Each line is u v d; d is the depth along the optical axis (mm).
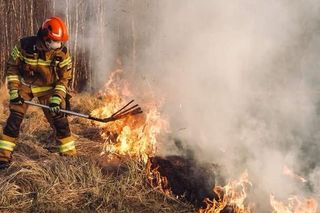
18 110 4258
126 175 4113
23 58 4223
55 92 4281
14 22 9828
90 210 3705
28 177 3891
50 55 4223
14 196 3699
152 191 4051
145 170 4246
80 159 4320
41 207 3639
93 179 4020
